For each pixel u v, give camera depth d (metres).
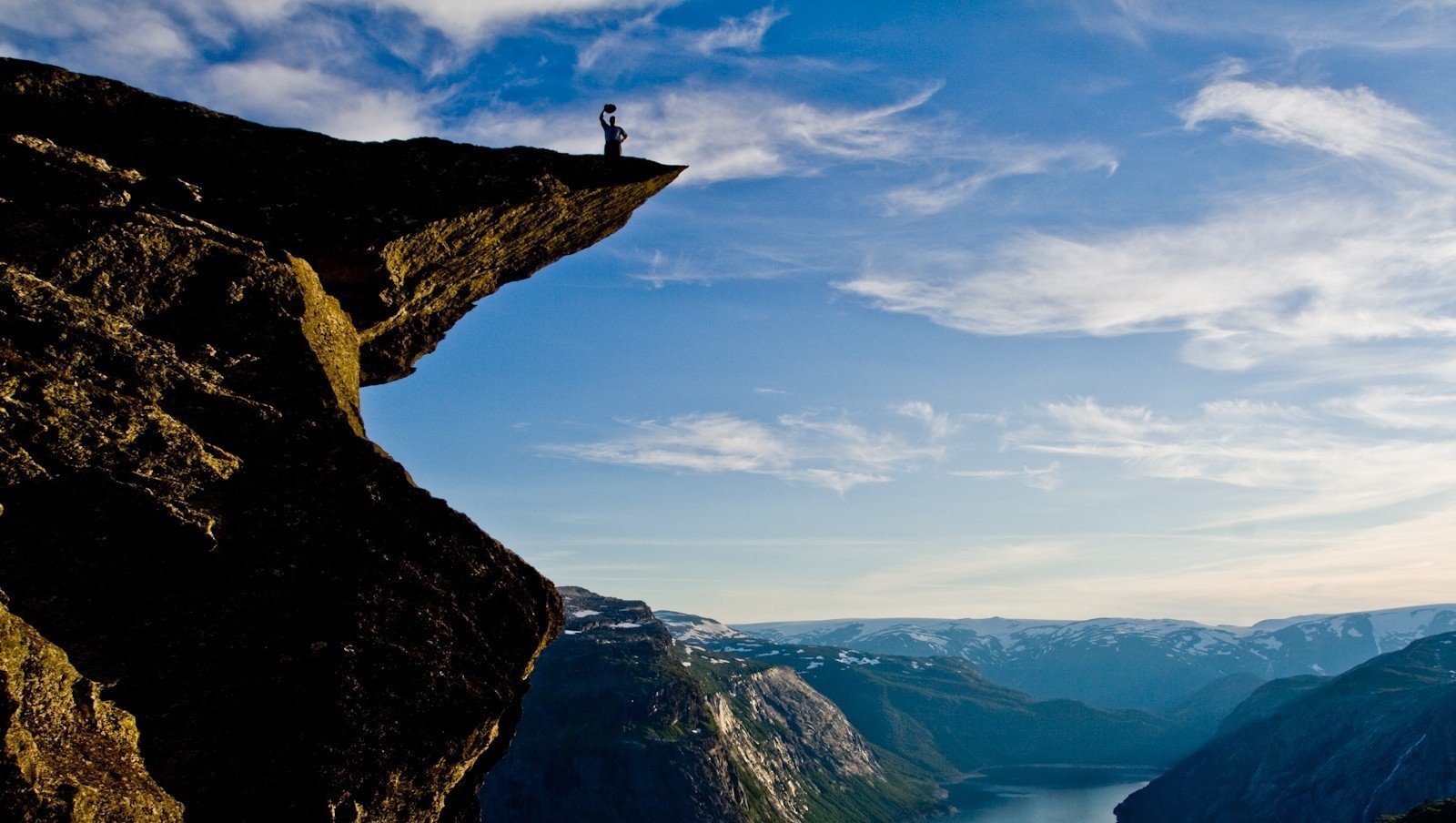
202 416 19.75
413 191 27.25
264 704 18.25
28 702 14.73
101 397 18.34
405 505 21.12
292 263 23.16
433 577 20.92
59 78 23.95
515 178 28.44
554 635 23.23
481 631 21.45
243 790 17.58
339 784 18.39
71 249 19.59
